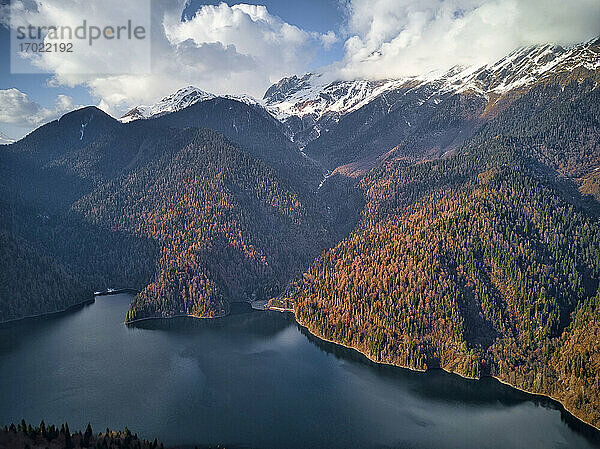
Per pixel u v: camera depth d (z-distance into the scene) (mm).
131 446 188250
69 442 185625
